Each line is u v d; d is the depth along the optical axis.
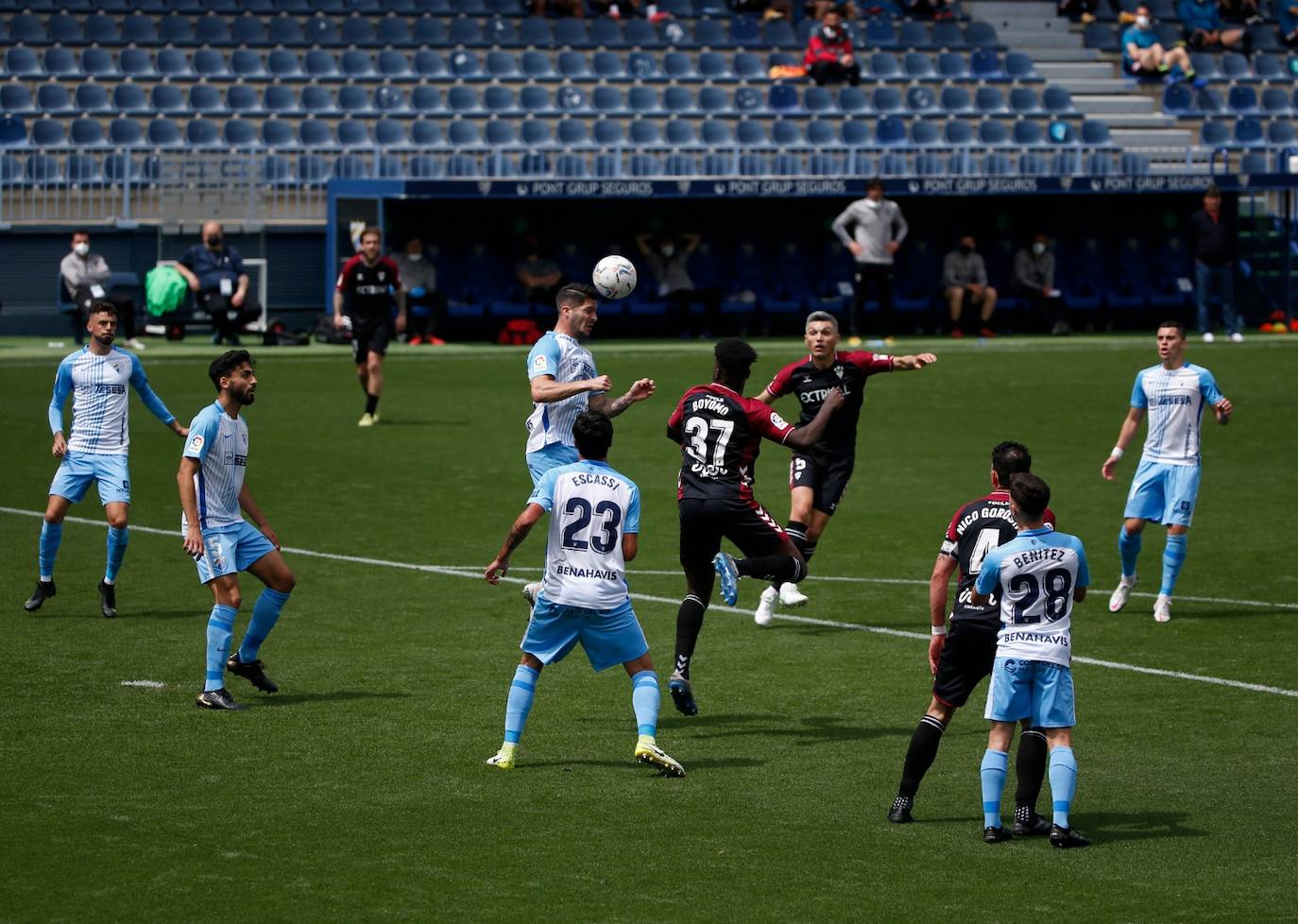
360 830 28.09
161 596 47.16
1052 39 159.12
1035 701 28.27
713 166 127.81
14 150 118.88
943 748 33.94
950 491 65.56
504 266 124.62
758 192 121.69
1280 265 137.75
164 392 88.62
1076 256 134.00
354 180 117.31
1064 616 28.14
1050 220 133.62
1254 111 152.00
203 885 25.36
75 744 33.12
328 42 140.38
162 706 36.06
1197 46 159.75
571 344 41.09
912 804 29.12
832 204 130.25
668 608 46.94
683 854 27.12
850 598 48.34
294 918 24.03
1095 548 55.53
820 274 130.00
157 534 56.25
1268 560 53.53
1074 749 33.75
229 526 36.28
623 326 125.56
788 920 24.20
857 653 42.00
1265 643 42.91
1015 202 132.88
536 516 31.59
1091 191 126.12
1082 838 27.72
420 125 132.75
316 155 124.25
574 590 31.64
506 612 45.94
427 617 45.25
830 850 27.42
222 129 130.25
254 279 118.88
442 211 122.88
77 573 49.97
